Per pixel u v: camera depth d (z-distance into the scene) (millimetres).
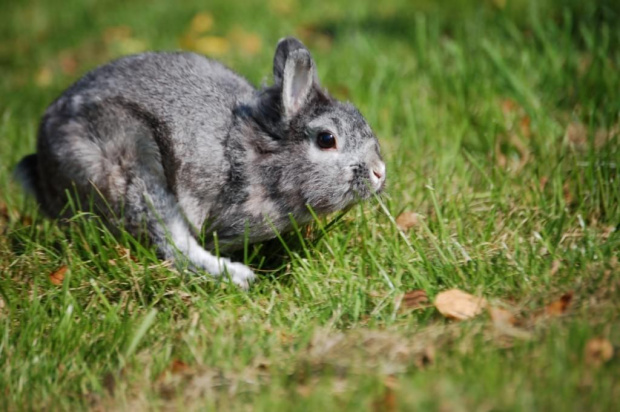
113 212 7719
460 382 5535
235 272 7574
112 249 7605
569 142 9125
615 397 5293
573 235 7754
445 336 6242
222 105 7793
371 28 13820
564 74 10531
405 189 8711
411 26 13648
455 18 13555
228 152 7660
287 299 7145
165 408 5844
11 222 8656
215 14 15297
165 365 6262
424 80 11188
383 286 7180
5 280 7430
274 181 7617
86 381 6215
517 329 6215
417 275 7078
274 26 14617
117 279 7379
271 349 6285
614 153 8547
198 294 7207
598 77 10195
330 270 7324
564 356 5652
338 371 5973
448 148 9531
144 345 6570
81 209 7828
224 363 6172
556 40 11547
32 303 7059
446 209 8242
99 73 7973
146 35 14688
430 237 7422
